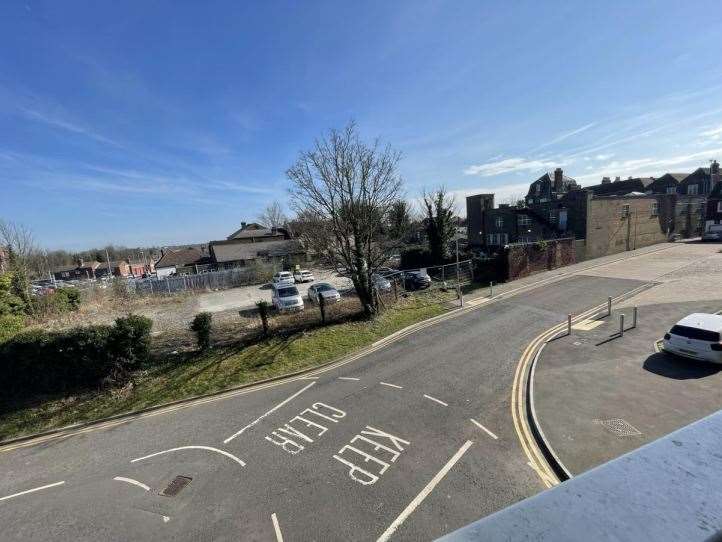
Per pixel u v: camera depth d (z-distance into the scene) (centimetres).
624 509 81
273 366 1533
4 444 1131
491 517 85
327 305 2495
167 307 3098
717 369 1188
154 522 772
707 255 3388
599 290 2375
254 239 6825
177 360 1633
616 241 3916
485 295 2495
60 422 1222
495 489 791
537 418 1008
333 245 2119
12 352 1389
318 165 2409
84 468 973
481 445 933
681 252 3703
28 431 1184
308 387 1338
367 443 980
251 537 718
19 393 1398
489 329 1798
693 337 1227
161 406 1284
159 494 852
